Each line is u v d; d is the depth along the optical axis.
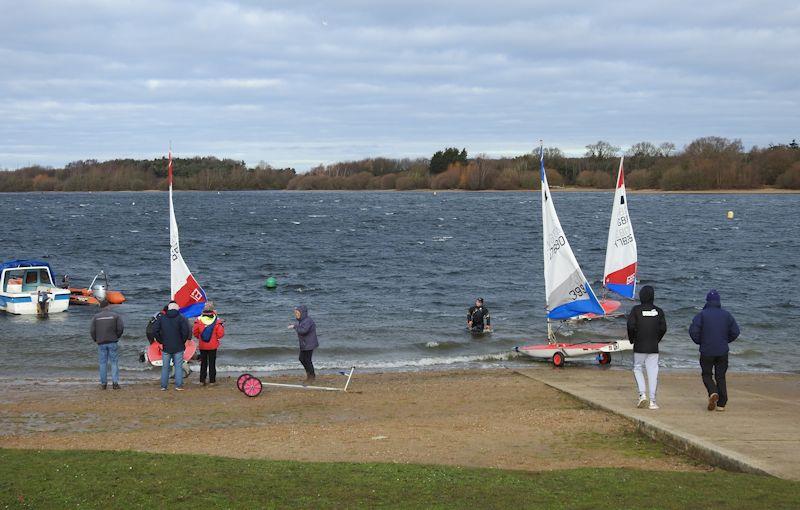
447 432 14.74
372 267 54.25
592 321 31.34
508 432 14.55
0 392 19.86
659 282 45.66
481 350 26.84
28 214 128.75
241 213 134.62
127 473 11.11
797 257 60.75
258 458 12.82
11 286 34.72
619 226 31.64
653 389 15.27
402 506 9.72
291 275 49.59
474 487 10.46
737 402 16.17
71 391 20.00
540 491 10.26
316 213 133.75
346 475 11.06
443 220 112.12
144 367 23.78
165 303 37.56
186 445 14.02
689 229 91.75
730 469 11.51
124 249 67.56
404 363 24.70
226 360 25.12
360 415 17.22
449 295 40.62
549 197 24.17
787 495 9.84
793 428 13.37
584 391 18.42
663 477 10.82
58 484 10.59
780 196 192.38
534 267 54.06
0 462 11.72
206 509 9.67
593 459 12.48
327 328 30.83
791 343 28.50
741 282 45.81
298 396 19.28
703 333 14.86
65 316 33.53
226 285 44.66
